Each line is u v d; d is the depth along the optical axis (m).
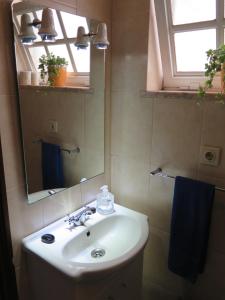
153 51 1.55
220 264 1.51
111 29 1.60
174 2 1.46
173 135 1.51
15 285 1.30
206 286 1.60
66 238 1.33
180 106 1.45
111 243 1.53
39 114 1.25
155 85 1.64
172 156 1.54
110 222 1.58
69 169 1.50
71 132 1.46
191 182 1.43
